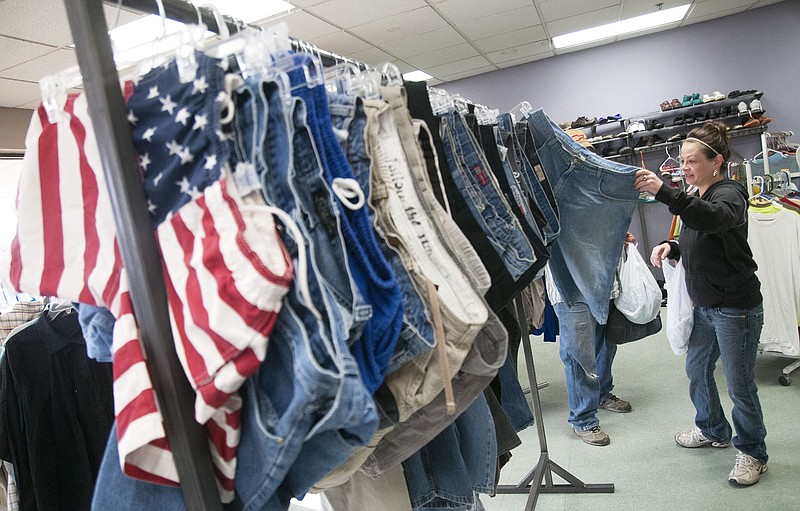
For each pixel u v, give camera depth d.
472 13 5.04
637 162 6.80
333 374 0.56
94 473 1.88
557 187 1.86
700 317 2.52
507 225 1.18
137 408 0.60
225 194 0.61
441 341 0.81
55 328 1.84
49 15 3.55
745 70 6.53
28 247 0.68
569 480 2.57
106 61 0.61
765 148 4.02
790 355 3.32
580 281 1.93
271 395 0.61
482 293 0.96
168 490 0.64
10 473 1.90
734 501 2.31
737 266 2.26
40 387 1.79
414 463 1.18
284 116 0.66
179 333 0.60
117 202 0.62
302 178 0.68
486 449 1.23
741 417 2.39
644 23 6.31
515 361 1.67
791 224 3.27
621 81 7.08
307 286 0.60
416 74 7.22
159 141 0.64
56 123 0.70
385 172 0.89
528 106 1.84
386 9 4.60
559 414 3.49
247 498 0.62
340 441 0.64
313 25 4.68
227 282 0.58
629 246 3.08
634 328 3.10
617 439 3.01
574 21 5.78
